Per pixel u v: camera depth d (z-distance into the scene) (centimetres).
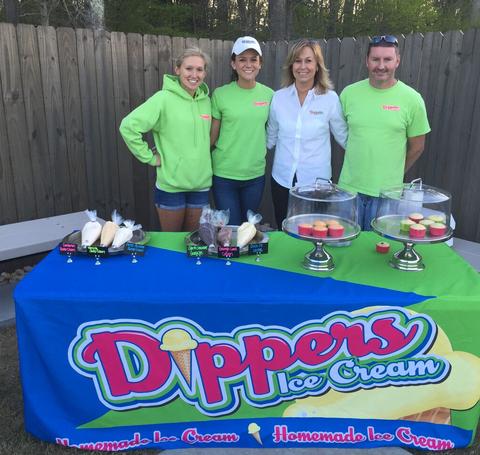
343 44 431
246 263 208
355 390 190
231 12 1160
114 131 413
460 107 374
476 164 373
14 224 352
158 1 970
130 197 440
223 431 194
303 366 186
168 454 192
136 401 190
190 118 289
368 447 195
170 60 429
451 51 370
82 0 712
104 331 180
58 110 377
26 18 802
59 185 392
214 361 185
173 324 179
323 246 228
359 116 280
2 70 343
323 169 303
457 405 190
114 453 196
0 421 216
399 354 184
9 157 361
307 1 1123
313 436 195
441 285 188
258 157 321
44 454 195
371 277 195
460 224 394
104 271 198
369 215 290
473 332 180
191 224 318
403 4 1076
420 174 412
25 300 176
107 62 394
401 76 406
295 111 297
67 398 188
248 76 300
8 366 260
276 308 177
